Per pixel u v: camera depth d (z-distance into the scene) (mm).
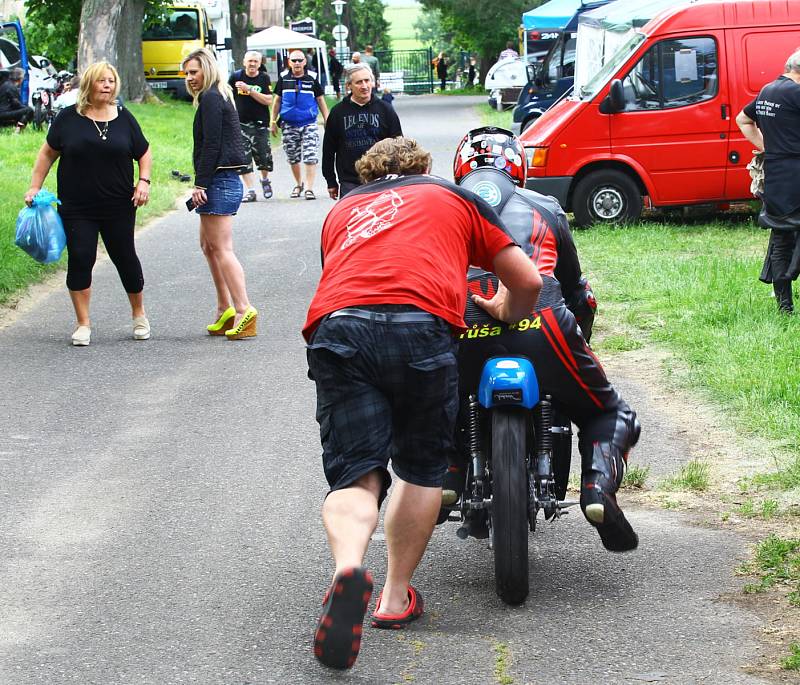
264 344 11219
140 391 9633
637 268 13656
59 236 11172
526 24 37031
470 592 5660
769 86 10891
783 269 10891
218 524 6676
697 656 4910
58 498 7148
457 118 42219
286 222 19312
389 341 4785
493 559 6078
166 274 15031
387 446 4828
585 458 5562
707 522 6484
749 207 19109
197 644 5172
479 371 5465
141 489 7289
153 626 5367
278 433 8438
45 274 14672
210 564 6102
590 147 16953
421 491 5137
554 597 5570
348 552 4602
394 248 4918
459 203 5078
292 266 15453
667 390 9047
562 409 5695
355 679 4789
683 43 16766
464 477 5680
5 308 13039
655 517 6594
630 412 5711
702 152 16812
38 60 36906
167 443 8242
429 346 4828
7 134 29578
